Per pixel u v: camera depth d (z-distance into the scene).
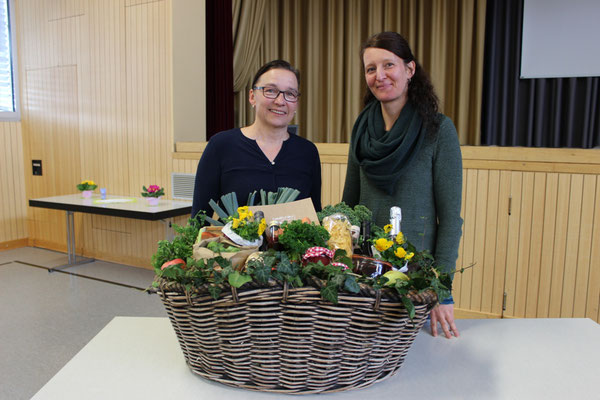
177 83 4.47
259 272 0.79
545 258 2.84
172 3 4.34
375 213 1.42
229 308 0.82
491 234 2.94
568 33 5.39
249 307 0.81
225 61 5.19
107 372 0.96
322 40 6.20
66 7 5.06
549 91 5.58
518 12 5.52
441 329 1.20
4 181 5.59
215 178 1.51
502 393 0.88
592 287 2.76
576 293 2.80
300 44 6.27
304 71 6.28
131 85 4.69
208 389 0.89
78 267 4.79
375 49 1.29
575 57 5.39
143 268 4.78
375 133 1.42
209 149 1.52
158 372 0.96
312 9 6.17
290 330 0.82
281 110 1.43
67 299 3.77
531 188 2.83
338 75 6.14
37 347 2.88
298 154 1.52
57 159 5.39
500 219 2.91
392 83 1.29
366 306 0.81
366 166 1.40
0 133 5.51
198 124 4.78
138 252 4.83
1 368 2.62
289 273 0.80
